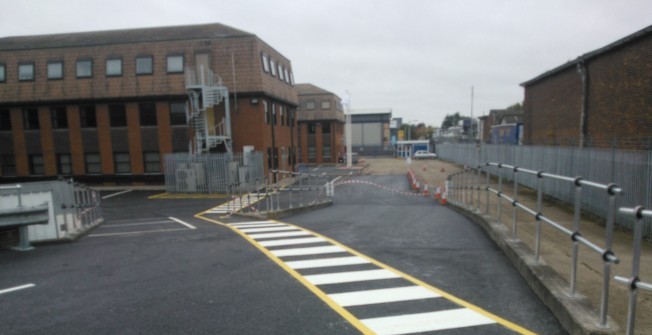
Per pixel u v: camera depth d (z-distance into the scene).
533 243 7.68
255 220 14.15
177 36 30.38
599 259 6.55
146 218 15.90
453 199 17.55
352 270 6.66
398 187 27.56
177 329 4.45
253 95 28.08
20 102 29.36
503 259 7.04
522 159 22.12
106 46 28.84
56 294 5.74
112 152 29.47
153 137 28.98
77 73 29.06
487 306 4.88
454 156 52.59
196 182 24.81
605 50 19.36
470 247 8.05
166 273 6.72
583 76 21.80
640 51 17.11
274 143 31.62
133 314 4.91
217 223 13.55
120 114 29.19
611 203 3.63
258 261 7.44
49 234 10.12
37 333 4.46
